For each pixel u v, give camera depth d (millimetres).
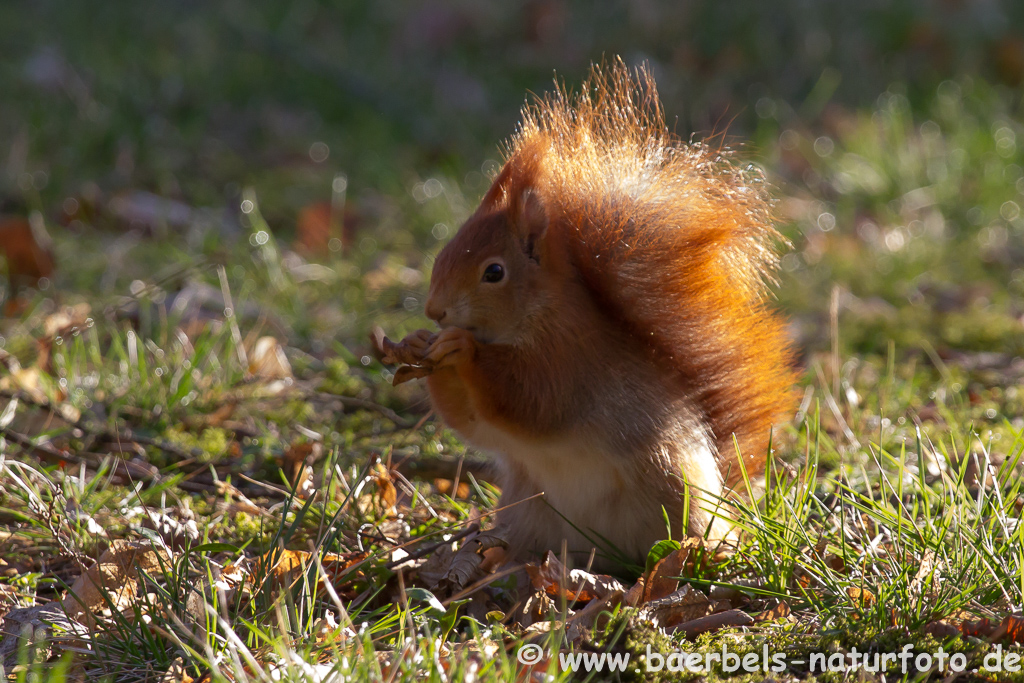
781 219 6461
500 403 5594
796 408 6477
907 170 15062
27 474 6539
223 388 9008
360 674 4254
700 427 5965
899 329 10812
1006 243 13445
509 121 17125
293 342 10508
